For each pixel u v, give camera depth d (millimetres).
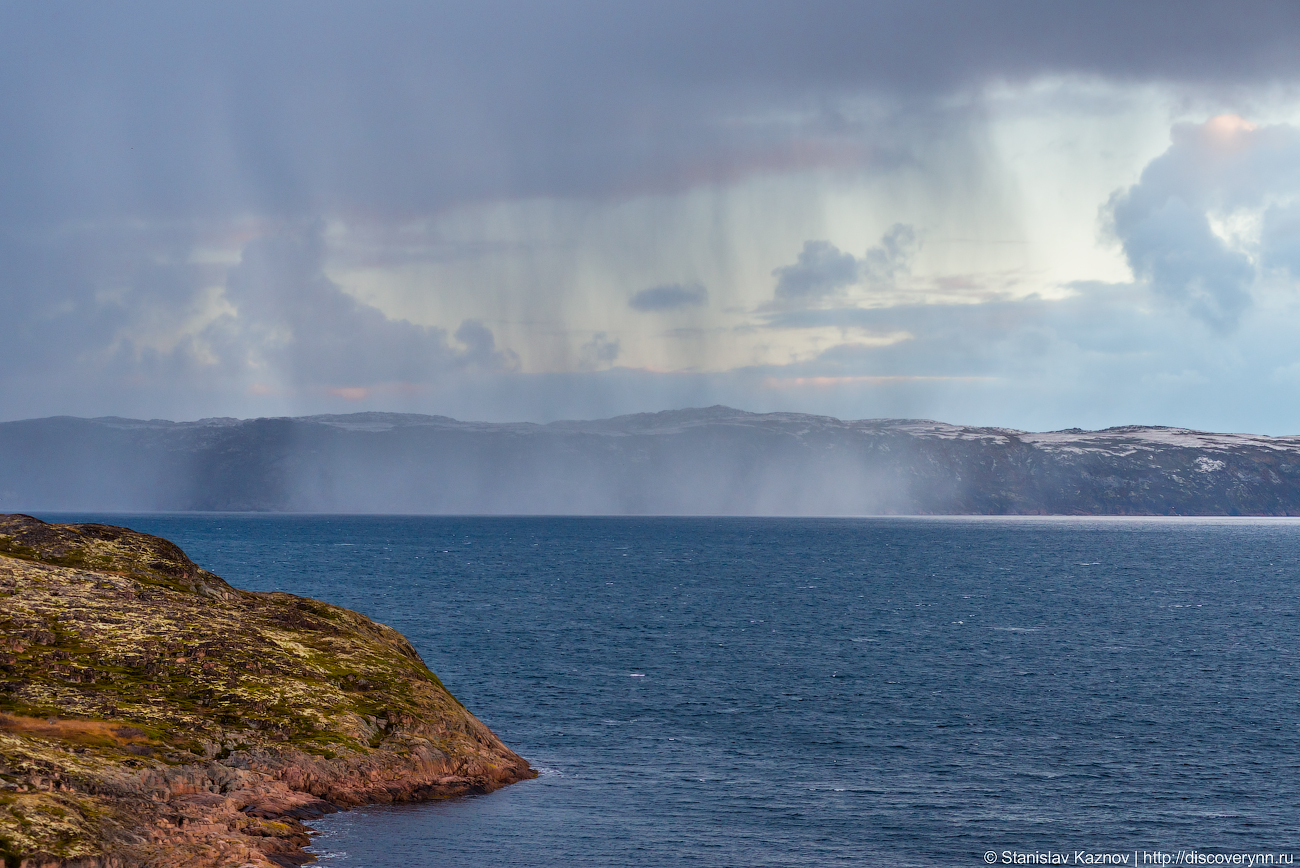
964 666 90500
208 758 43906
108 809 37281
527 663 89250
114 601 55656
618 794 51062
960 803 50250
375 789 47031
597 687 78688
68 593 55062
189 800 40625
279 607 62812
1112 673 87125
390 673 56250
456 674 83250
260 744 46094
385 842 42344
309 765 45938
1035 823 47438
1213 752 60031
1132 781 54094
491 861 41219
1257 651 100250
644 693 76562
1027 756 59000
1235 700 75312
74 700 45312
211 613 57906
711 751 59750
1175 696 76875
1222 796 51594
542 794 50625
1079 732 64875
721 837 45062
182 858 36031
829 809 49156
